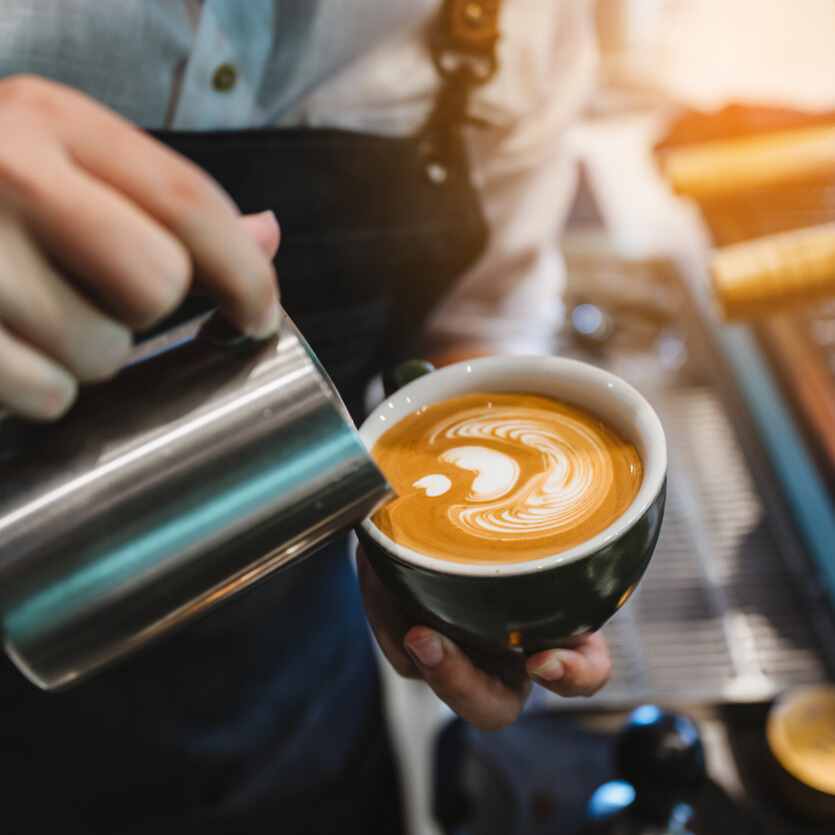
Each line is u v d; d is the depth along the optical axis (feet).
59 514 1.10
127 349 1.06
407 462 1.59
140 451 1.14
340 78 2.21
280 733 2.90
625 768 2.08
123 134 1.02
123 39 1.85
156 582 1.16
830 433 2.77
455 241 2.61
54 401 1.02
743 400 3.33
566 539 1.37
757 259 2.28
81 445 1.13
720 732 2.51
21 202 0.93
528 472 1.54
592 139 4.63
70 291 0.99
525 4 2.37
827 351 3.00
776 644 2.70
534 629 1.36
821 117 3.41
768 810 2.29
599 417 1.64
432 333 3.04
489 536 1.40
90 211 0.94
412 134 2.44
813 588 2.77
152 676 2.55
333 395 1.31
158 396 1.16
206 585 1.20
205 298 2.25
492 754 2.56
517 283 3.07
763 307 2.31
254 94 2.14
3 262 0.94
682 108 3.97
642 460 1.48
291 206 2.24
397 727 3.47
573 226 4.19
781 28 3.50
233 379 1.18
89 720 2.52
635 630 2.78
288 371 1.20
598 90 4.38
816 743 2.30
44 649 1.13
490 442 1.61
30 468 1.11
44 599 1.11
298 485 1.20
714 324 3.59
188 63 1.98
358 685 3.16
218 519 1.17
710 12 3.69
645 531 1.33
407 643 1.44
